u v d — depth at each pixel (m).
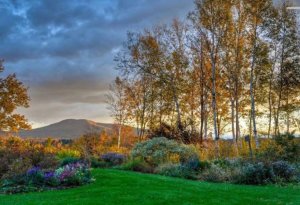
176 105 35.94
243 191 13.84
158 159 24.28
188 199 11.92
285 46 32.97
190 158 22.88
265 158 19.67
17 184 15.16
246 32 31.05
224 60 31.69
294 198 12.62
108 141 45.19
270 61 32.53
